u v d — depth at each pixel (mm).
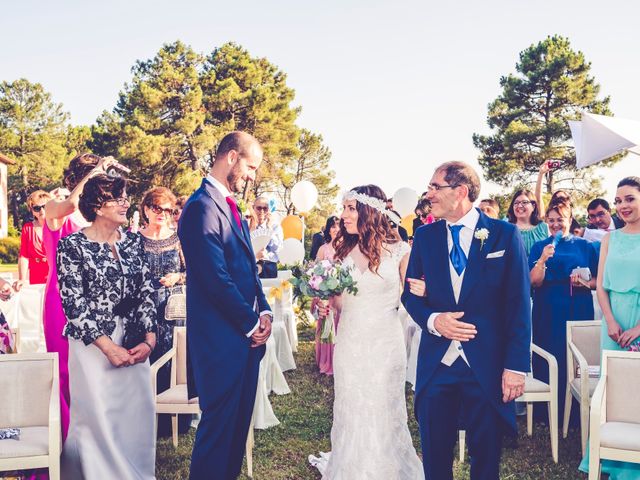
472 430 2910
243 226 3346
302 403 5816
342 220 3564
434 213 3012
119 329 3320
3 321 3658
